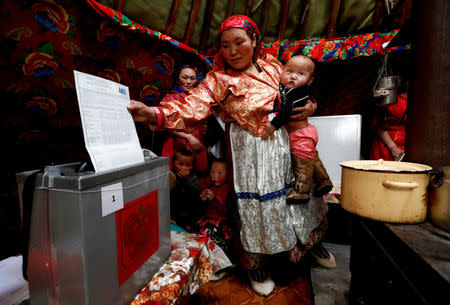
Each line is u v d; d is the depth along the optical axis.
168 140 1.64
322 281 1.32
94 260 0.44
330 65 2.19
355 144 1.81
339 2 1.94
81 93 0.49
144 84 1.67
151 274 0.63
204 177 1.77
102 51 1.35
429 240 0.63
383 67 1.51
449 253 0.56
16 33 0.98
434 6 0.78
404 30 1.04
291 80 1.14
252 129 1.13
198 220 1.63
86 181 0.42
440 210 0.69
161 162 0.68
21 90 1.01
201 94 1.11
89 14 1.25
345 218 1.81
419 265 0.54
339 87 2.19
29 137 1.05
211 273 0.85
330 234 1.85
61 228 0.43
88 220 0.42
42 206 0.44
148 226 0.61
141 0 1.57
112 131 0.55
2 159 0.96
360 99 2.13
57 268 0.44
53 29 1.10
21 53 1.00
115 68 1.44
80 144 1.24
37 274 0.46
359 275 0.92
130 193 0.54
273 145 1.17
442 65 0.77
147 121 0.92
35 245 0.45
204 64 2.24
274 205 1.14
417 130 0.86
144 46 1.64
